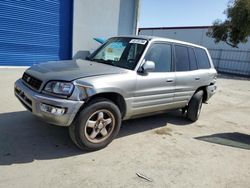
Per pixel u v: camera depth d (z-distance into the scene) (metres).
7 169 3.03
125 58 4.36
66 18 11.73
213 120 6.43
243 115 7.36
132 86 3.94
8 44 10.12
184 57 5.27
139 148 4.06
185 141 4.63
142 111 4.37
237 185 3.32
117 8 13.64
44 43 11.23
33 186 2.76
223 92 11.59
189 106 5.73
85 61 4.48
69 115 3.28
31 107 3.44
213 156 4.12
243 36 21.86
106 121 3.76
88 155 3.60
